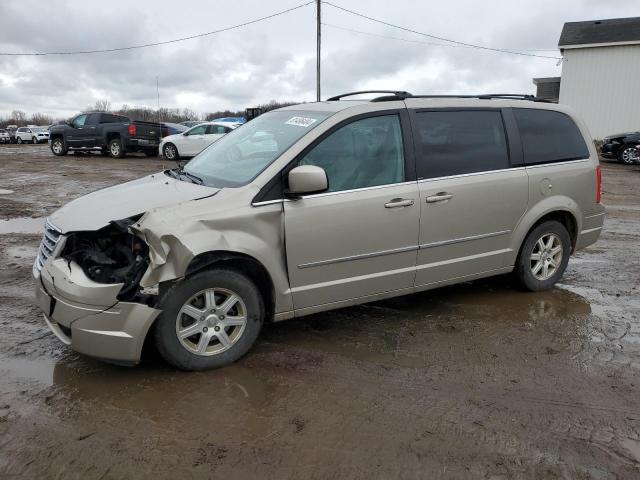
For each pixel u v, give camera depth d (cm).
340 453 292
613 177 1543
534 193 511
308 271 402
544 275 547
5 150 2908
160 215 353
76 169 1711
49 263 366
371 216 418
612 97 2727
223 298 380
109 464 279
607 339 442
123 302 343
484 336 444
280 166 390
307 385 361
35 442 295
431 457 290
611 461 290
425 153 450
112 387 354
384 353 411
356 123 424
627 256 699
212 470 276
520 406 341
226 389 354
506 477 276
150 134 2183
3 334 430
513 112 511
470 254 484
